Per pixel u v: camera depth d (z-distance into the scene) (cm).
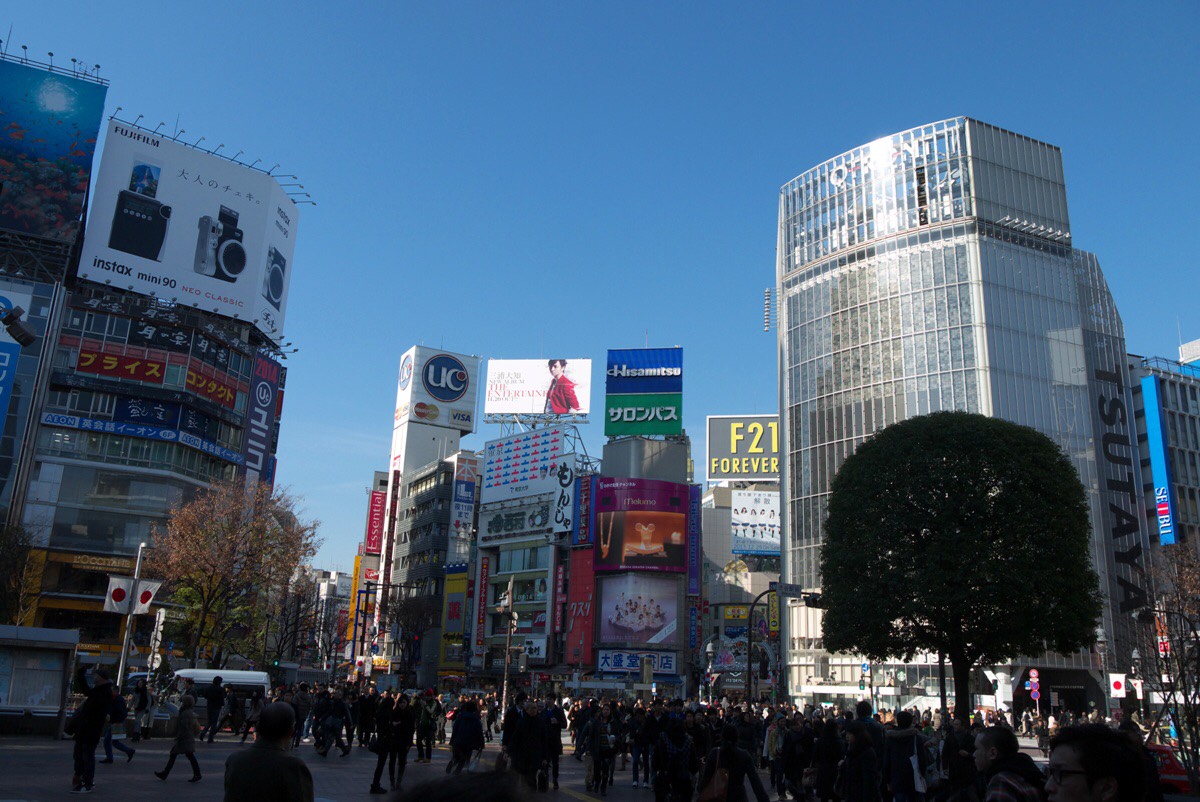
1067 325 8494
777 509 10969
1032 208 8738
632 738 2806
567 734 5275
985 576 3922
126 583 3016
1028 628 3975
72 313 6431
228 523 4922
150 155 6794
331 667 10988
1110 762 406
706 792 1011
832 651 4497
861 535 4328
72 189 6450
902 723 1440
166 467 6481
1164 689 2184
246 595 5125
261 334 7406
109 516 6253
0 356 5950
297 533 5116
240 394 7162
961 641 4084
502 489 9412
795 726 2194
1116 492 8169
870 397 8638
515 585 8938
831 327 9138
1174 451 8619
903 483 4272
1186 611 4656
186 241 6844
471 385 11862
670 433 8869
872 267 8944
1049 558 4016
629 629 7788
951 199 8675
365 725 3084
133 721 2994
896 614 4150
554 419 9681
